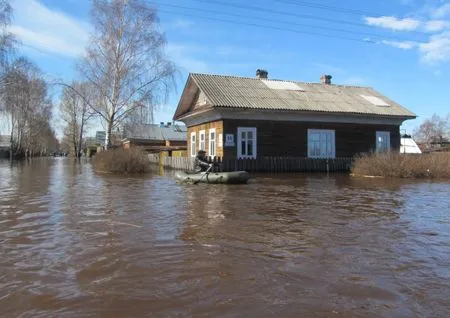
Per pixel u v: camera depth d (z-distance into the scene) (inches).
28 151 2906.0
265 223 330.0
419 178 834.2
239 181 687.1
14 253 237.9
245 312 157.6
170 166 1215.6
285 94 1170.6
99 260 224.4
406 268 212.5
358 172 925.8
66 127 3351.4
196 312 157.4
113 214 368.8
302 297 172.7
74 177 841.5
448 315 155.9
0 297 171.9
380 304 165.8
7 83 1326.3
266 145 1077.8
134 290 180.1
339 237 281.6
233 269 209.9
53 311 158.4
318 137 1134.4
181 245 257.6
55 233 289.7
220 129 1053.2
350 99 1237.1
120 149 1038.4
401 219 351.9
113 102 1366.9
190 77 1191.6
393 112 1185.4
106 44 1348.4
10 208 403.2
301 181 754.8
